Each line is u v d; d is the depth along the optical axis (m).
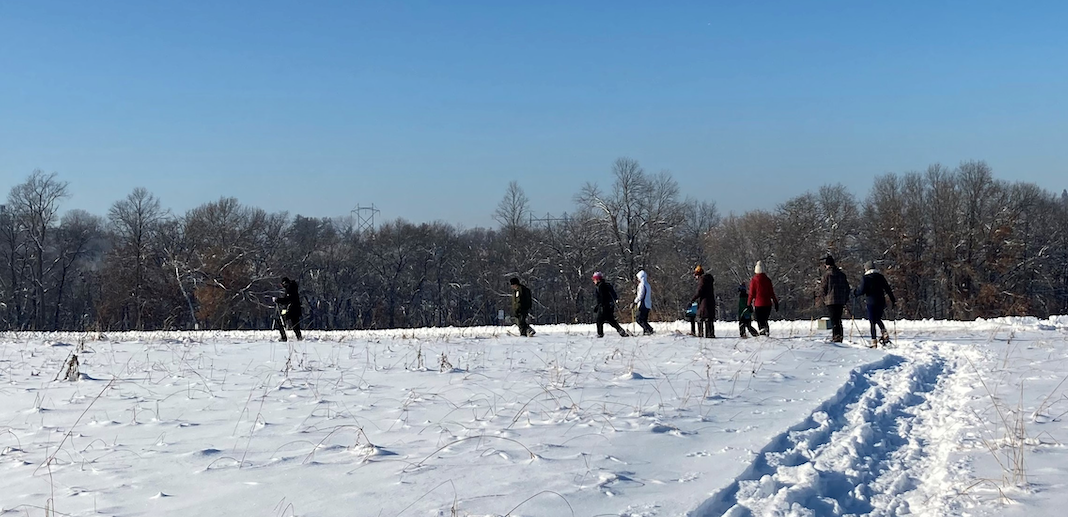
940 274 52.34
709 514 5.12
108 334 25.64
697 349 14.72
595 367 12.21
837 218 59.03
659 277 55.91
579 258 58.56
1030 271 52.47
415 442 7.12
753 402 9.03
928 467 6.62
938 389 10.58
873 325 15.91
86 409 9.26
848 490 5.90
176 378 11.85
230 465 6.41
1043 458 6.45
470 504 5.14
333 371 12.48
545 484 5.61
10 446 7.34
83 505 5.34
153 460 6.66
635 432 7.39
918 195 55.50
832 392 9.70
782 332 20.12
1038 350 13.91
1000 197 53.12
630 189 55.66
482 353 14.81
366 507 5.13
